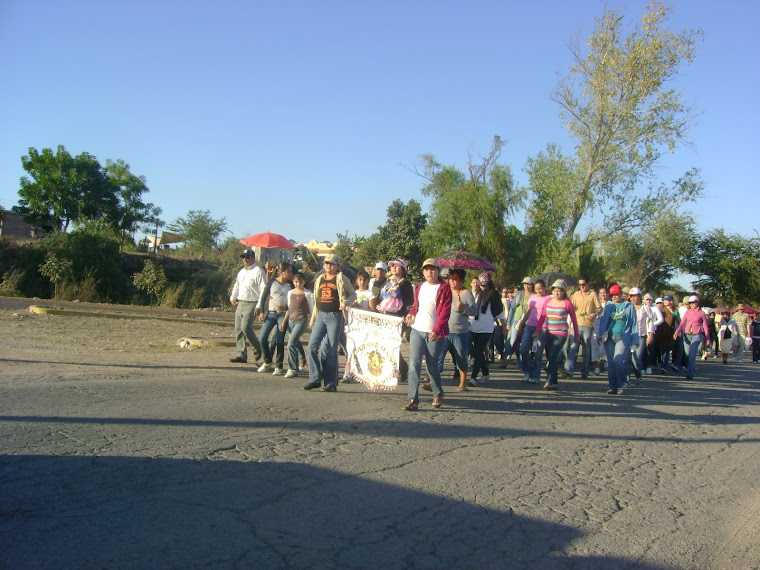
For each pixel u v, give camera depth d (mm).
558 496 5152
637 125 30281
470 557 3855
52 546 3512
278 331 10562
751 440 7961
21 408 6582
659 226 32688
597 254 35062
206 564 3439
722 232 47156
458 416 7977
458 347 10164
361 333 9008
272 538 3846
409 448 6156
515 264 33906
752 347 23766
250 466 5168
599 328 11289
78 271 30406
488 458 6059
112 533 3730
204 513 4129
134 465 4961
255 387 9039
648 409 9766
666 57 29391
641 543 4340
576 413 8906
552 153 33000
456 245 34906
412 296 9758
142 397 7633
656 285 44469
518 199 34125
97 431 5875
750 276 45469
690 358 15281
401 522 4285
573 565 3891
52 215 46156
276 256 33875
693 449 7250
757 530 4758
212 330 18188
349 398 8680
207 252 44531
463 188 35375
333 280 9031
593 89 30688
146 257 36344
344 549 3787
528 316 12148
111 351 12344
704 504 5289
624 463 6379
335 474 5148
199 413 6922
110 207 47656
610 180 31672
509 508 4766
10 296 27641
